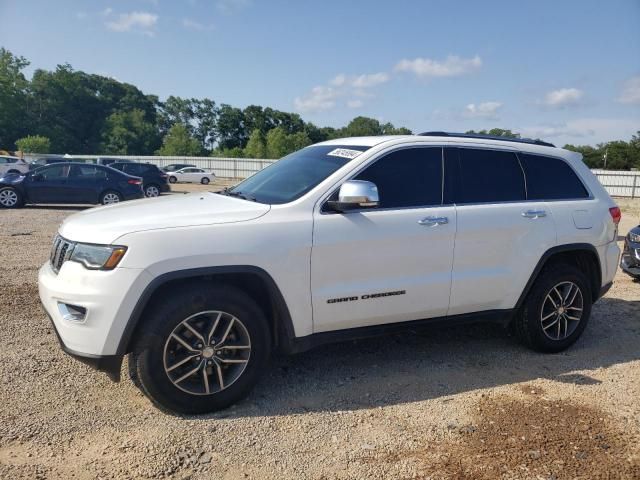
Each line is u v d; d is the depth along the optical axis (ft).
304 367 14.10
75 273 10.59
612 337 17.37
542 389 13.15
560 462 9.87
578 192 15.98
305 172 13.51
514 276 14.49
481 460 9.91
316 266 11.96
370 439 10.61
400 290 12.92
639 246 23.72
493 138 15.25
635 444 10.59
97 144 337.93
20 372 12.81
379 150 13.28
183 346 11.00
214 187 111.75
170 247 10.66
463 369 14.29
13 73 287.07
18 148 246.27
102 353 10.42
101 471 9.23
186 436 10.44
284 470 9.51
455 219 13.53
